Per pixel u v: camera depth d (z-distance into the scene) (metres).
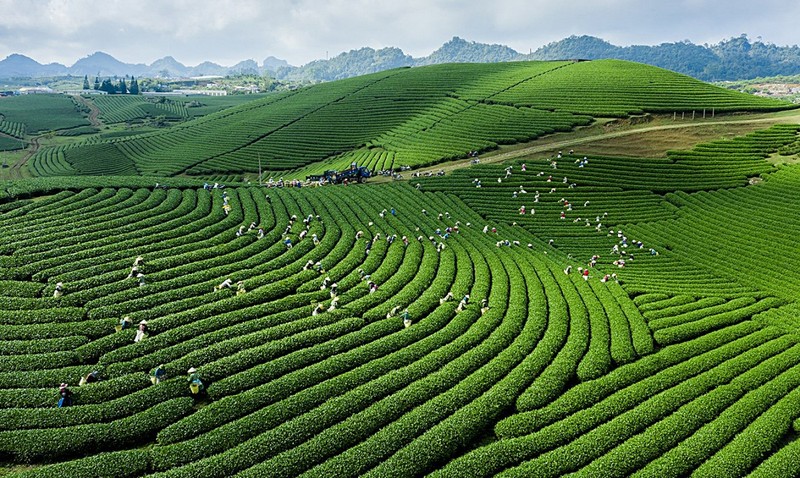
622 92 122.12
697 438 30.31
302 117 145.25
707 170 85.38
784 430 31.42
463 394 32.97
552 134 105.88
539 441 29.80
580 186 81.19
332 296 44.47
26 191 59.72
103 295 41.56
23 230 50.22
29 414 28.72
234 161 121.00
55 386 31.75
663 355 39.16
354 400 31.70
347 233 59.16
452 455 29.36
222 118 163.25
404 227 62.91
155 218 56.41
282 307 41.97
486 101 129.25
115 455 26.67
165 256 48.84
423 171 92.62
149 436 29.31
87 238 50.00
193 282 44.91
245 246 53.84
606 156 90.69
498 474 27.50
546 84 135.12
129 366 33.53
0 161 139.50
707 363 38.22
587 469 27.84
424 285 48.12
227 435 28.50
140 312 39.28
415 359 36.91
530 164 87.81
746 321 45.31
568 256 59.31
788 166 83.75
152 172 119.19
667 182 81.69
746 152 90.88
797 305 48.25
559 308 44.97
